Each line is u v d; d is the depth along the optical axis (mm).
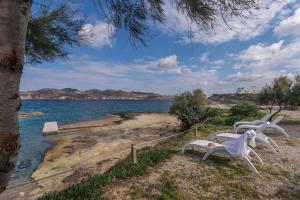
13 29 955
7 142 979
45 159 11227
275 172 5918
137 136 16312
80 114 42188
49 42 3262
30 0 1056
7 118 974
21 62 1011
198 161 6727
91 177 5719
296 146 8438
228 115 17812
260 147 8289
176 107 18703
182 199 4543
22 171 9492
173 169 6109
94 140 15414
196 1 2330
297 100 15602
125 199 4551
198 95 18953
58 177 7973
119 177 5609
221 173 5832
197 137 10562
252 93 19219
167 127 20547
